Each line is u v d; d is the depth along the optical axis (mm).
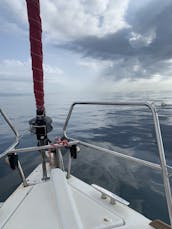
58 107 17266
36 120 1806
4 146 6066
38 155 4609
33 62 1596
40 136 1869
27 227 1359
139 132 7523
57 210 1466
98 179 3400
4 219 1446
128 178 3426
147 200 2814
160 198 2850
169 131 7551
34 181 2010
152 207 2662
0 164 4090
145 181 3322
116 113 13414
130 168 3826
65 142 2004
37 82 1650
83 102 2035
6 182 3350
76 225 1254
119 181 3328
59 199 1485
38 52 1576
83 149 4961
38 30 1537
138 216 1481
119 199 1572
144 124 9117
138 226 1382
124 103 1576
